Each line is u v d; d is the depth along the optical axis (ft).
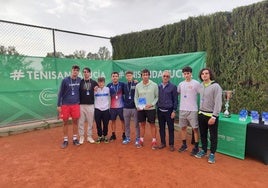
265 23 14.28
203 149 13.09
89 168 11.75
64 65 21.94
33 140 16.88
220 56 17.01
